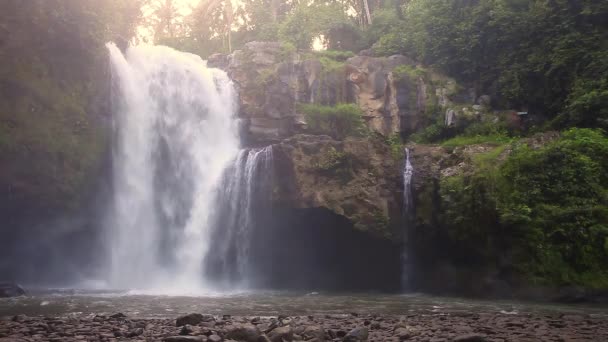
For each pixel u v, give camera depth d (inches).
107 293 838.5
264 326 381.4
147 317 506.0
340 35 1676.9
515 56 1216.2
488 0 1273.4
